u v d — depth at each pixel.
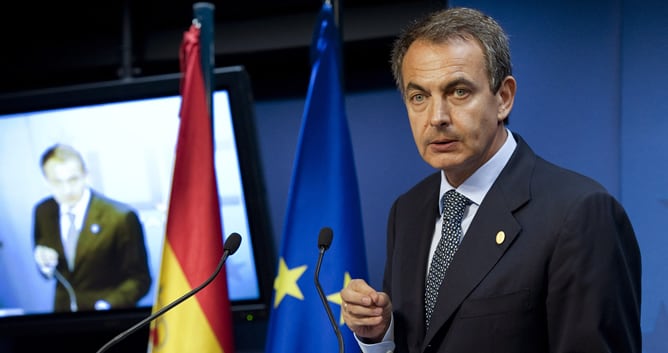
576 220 2.68
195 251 4.14
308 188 4.29
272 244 5.12
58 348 5.64
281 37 5.32
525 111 4.39
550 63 4.40
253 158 4.98
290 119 5.45
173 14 5.50
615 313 2.60
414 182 5.15
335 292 4.08
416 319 2.96
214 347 4.02
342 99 4.41
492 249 2.80
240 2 5.35
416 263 3.08
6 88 5.84
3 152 5.28
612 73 4.32
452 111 2.86
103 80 5.75
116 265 5.18
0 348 5.66
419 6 5.13
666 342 4.07
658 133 4.21
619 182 4.24
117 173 5.16
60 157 5.22
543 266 2.70
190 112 4.35
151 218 5.13
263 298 5.05
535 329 2.70
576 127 4.33
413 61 2.92
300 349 4.05
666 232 4.14
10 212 5.30
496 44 2.92
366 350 3.05
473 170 3.00
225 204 5.03
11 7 5.56
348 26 5.20
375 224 5.16
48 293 5.27
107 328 5.17
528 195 2.84
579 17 4.39
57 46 5.68
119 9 5.48
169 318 4.06
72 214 5.23
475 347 2.72
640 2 4.31
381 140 5.24
